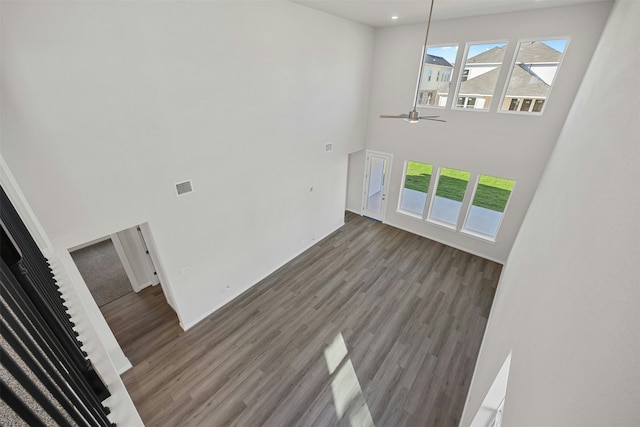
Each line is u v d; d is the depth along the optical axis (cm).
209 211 388
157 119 302
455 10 432
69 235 270
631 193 57
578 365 58
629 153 68
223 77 346
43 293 117
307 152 521
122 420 123
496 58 477
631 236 50
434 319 442
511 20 441
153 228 333
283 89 428
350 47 528
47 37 220
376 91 629
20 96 218
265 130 424
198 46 312
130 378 351
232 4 326
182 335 409
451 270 557
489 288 507
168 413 316
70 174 257
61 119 241
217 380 349
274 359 377
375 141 678
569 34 404
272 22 376
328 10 437
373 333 418
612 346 46
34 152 233
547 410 67
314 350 390
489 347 274
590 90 227
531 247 225
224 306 462
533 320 121
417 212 697
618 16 225
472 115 523
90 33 239
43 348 78
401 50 565
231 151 388
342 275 541
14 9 203
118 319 436
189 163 345
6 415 38
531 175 494
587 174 115
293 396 333
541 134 466
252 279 505
